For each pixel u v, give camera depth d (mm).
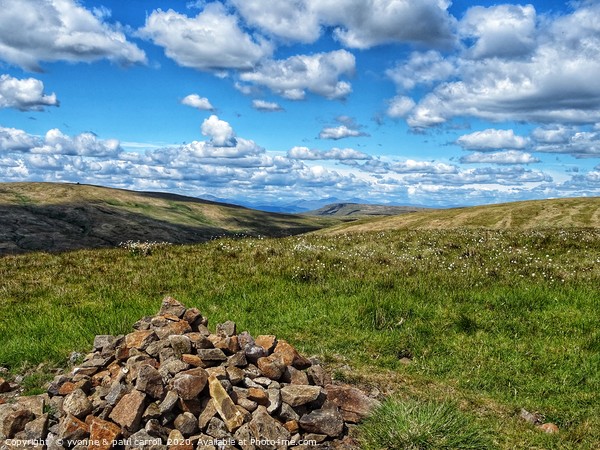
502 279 15070
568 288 13594
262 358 7332
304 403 6645
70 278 15891
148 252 20188
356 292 13422
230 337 7598
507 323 10977
